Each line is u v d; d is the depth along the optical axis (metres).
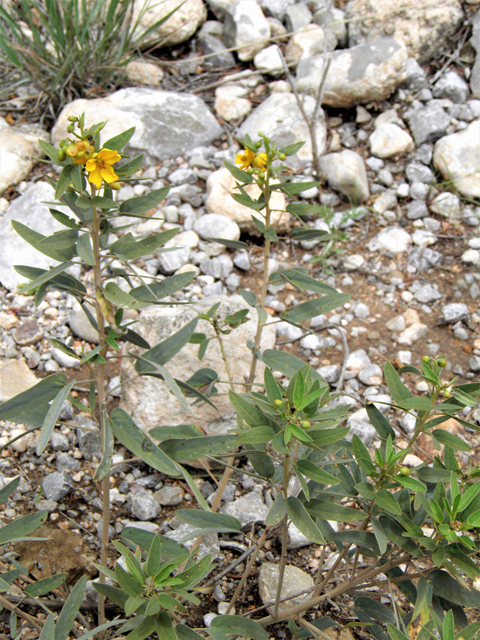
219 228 0.82
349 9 1.08
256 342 0.49
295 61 1.05
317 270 0.83
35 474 0.60
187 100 0.95
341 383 0.70
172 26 1.06
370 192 0.91
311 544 0.57
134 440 0.40
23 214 0.80
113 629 0.49
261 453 0.40
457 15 1.01
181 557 0.36
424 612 0.37
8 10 1.01
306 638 0.47
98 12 0.96
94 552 0.54
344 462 0.41
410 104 0.99
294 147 0.45
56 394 0.40
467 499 0.36
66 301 0.75
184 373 0.63
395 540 0.39
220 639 0.39
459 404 0.41
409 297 0.80
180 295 0.77
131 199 0.39
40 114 0.97
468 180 0.88
